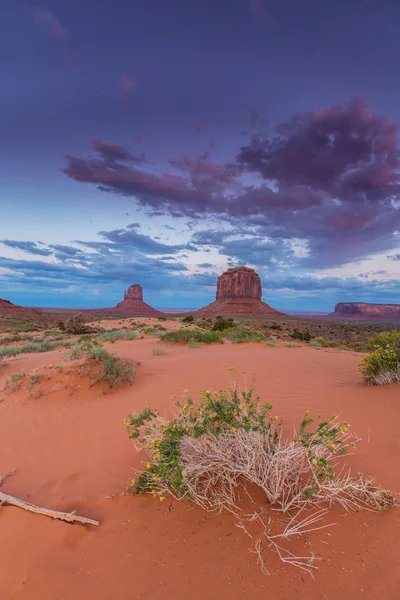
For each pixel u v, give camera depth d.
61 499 3.21
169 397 6.68
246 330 20.48
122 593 2.08
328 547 2.31
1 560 2.43
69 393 7.00
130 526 2.71
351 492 2.91
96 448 4.50
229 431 3.10
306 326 91.38
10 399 7.02
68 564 2.36
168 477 2.94
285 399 6.33
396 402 5.50
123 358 9.99
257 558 2.25
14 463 4.17
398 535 2.40
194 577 2.15
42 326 50.59
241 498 2.88
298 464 3.04
